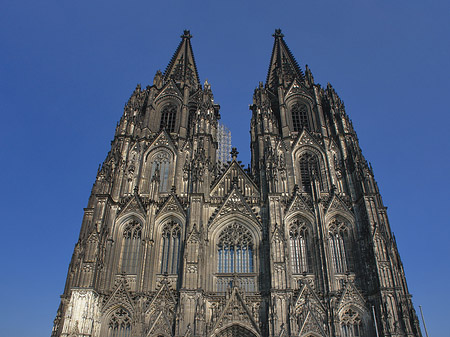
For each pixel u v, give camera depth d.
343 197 81.19
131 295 69.25
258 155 90.50
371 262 69.75
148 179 86.38
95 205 76.75
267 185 80.06
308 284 69.62
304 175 87.44
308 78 108.19
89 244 71.00
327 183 84.56
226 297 67.75
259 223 76.81
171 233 77.19
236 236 76.81
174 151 89.75
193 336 62.09
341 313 67.12
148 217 77.56
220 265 74.19
